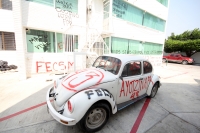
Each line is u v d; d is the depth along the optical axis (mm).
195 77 7730
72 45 7031
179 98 4109
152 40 11766
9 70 7258
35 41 5926
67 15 6484
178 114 3021
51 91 2695
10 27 7672
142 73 3193
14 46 7984
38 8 5598
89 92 2029
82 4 6848
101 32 7332
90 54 6812
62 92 2236
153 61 12625
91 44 6656
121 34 8820
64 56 6625
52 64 6516
